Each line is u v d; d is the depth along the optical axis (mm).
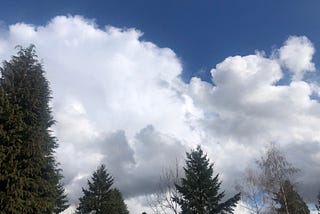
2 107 26750
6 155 25266
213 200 46594
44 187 27062
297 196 52594
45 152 28078
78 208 54969
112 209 55312
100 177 56406
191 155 49344
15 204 24578
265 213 50812
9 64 29641
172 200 38781
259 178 50562
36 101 28266
